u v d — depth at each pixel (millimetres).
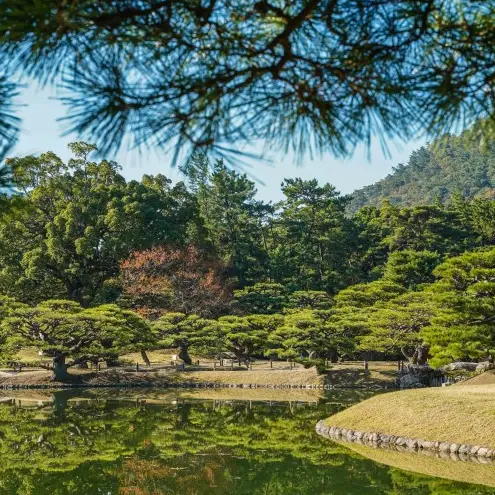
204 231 62875
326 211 70938
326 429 25906
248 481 18844
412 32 3170
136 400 38500
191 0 3043
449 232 69875
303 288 66500
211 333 48781
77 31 2883
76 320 41875
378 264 71250
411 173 190125
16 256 54500
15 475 19984
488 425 20969
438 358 26203
